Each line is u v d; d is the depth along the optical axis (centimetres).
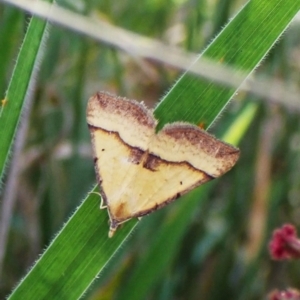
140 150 20
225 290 29
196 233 29
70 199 29
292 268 30
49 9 19
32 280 20
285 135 30
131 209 20
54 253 20
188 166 19
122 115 20
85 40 28
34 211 29
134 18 33
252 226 29
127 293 25
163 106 20
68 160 29
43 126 29
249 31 20
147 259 25
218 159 19
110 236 20
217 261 29
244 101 26
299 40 29
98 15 30
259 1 20
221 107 20
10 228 29
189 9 31
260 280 30
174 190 20
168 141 20
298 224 30
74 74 30
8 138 20
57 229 29
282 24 20
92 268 20
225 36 19
